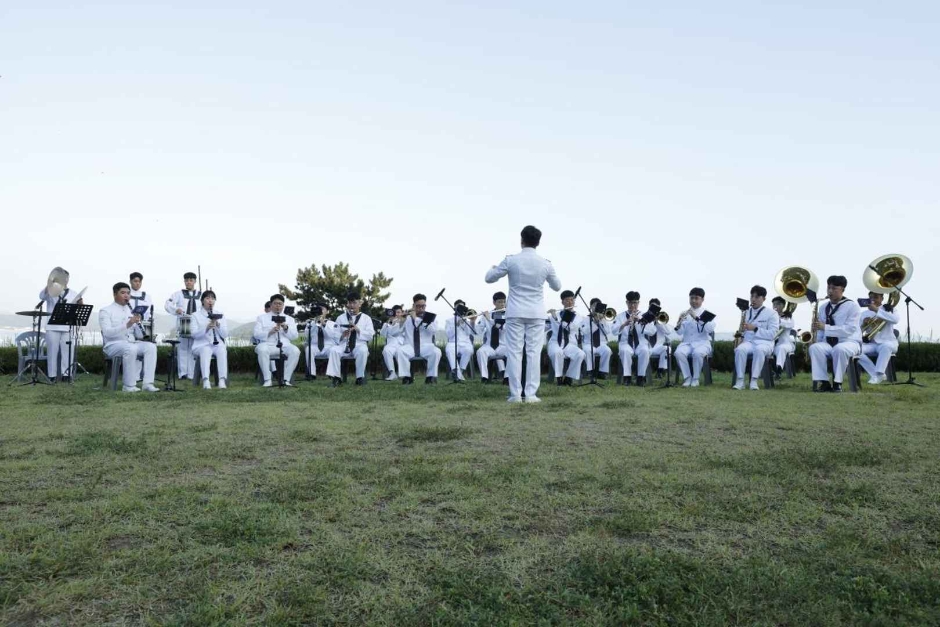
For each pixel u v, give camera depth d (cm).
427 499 359
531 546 286
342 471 425
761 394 1017
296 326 1261
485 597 233
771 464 441
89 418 694
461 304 1455
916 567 260
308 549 282
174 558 269
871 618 215
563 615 221
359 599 233
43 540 289
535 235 902
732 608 222
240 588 241
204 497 364
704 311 1277
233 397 936
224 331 1173
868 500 355
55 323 1167
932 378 1419
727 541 294
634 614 217
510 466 438
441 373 1705
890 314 1252
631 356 1321
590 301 1412
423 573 257
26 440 548
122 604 229
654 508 339
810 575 249
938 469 431
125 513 332
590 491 374
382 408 788
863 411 754
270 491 376
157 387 1185
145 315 1371
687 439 554
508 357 892
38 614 221
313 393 1006
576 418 689
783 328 1420
